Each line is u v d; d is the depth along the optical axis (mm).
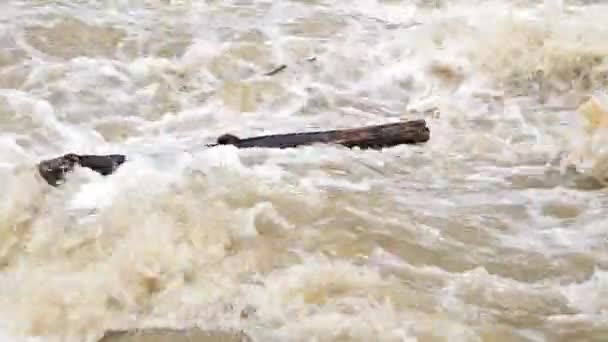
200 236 4723
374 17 8508
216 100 6797
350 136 6043
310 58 7527
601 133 6082
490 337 4168
